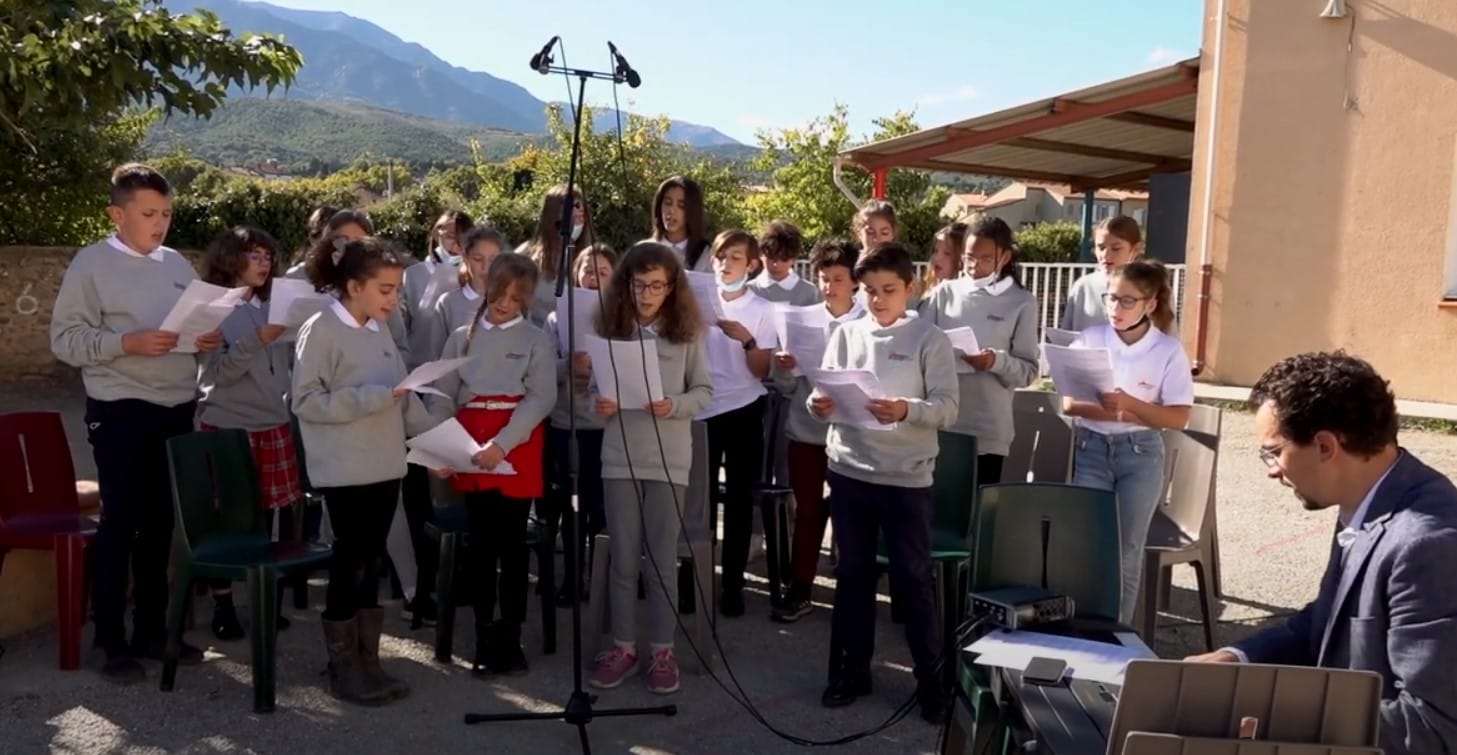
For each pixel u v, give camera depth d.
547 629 4.61
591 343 4.07
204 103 6.25
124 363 4.08
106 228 13.46
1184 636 4.85
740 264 5.08
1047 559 3.41
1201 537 4.54
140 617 4.31
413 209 15.16
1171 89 11.84
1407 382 10.38
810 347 4.53
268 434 4.79
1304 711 1.94
